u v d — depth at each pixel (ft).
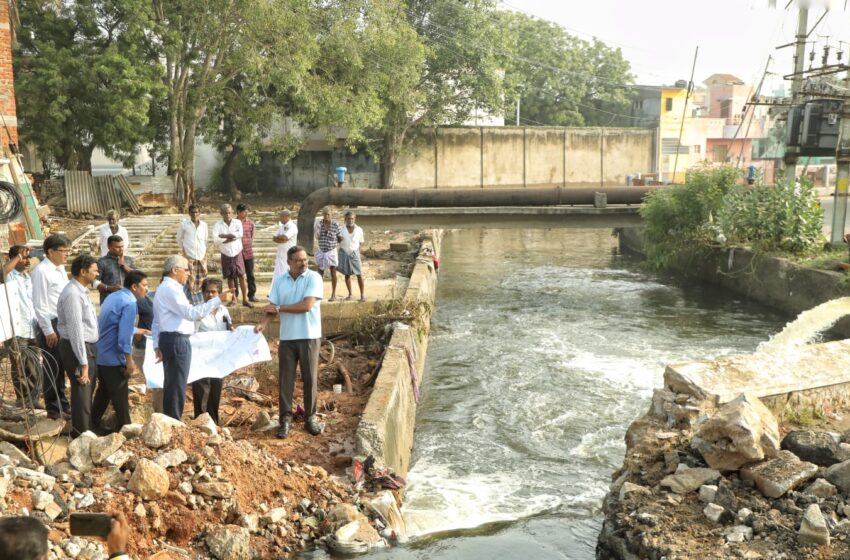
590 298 72.02
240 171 143.13
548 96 182.29
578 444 35.55
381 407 29.19
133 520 20.77
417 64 116.78
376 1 106.42
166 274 25.80
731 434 20.51
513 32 156.97
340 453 27.17
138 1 91.76
